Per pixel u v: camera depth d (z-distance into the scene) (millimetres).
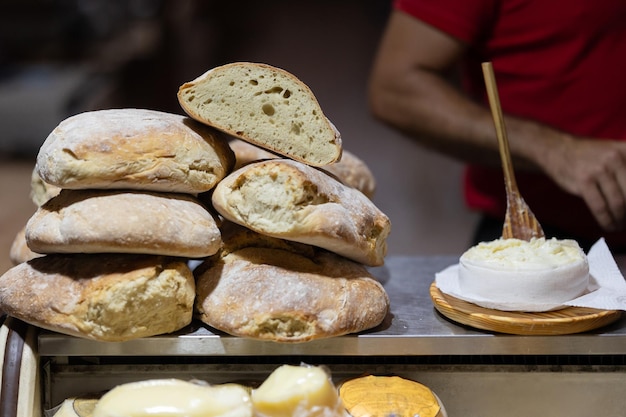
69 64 3322
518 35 1585
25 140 2979
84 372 990
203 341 956
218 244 960
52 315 921
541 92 1604
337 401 856
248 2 6688
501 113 1149
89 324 914
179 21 4184
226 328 945
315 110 973
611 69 1549
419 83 1633
